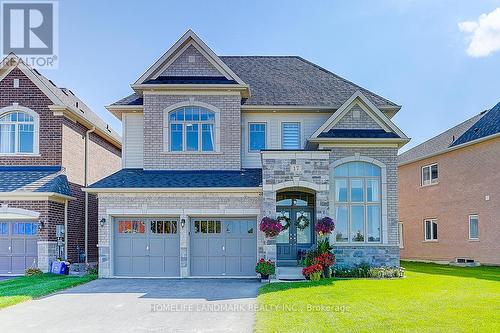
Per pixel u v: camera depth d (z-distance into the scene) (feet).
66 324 36.55
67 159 75.66
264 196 61.77
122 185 65.26
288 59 88.38
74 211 77.41
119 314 39.93
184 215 65.46
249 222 66.80
